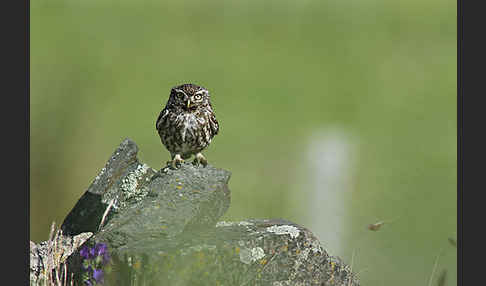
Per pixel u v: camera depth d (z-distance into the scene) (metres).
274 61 37.84
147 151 25.59
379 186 20.64
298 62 37.56
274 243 6.90
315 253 7.09
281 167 22.38
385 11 43.56
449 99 32.38
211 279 6.66
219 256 6.68
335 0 44.44
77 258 7.04
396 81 34.91
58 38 39.25
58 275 7.25
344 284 7.28
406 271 13.48
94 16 42.34
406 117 30.25
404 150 25.20
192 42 39.84
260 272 6.82
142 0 43.62
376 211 18.45
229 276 6.71
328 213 16.36
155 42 39.59
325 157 19.03
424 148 25.52
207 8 43.44
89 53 37.81
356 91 33.56
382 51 38.97
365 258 14.08
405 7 44.34
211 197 7.38
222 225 7.50
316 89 33.88
